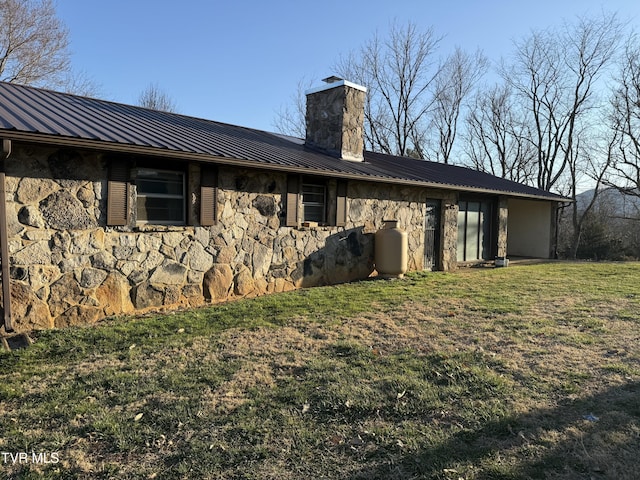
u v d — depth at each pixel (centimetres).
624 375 367
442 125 2750
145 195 618
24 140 454
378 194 961
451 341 464
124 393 332
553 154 2427
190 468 239
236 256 709
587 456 249
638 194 2128
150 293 612
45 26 1817
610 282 885
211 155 611
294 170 720
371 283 855
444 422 291
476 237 1331
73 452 254
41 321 514
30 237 506
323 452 256
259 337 476
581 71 2264
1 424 284
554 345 449
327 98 1059
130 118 737
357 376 365
